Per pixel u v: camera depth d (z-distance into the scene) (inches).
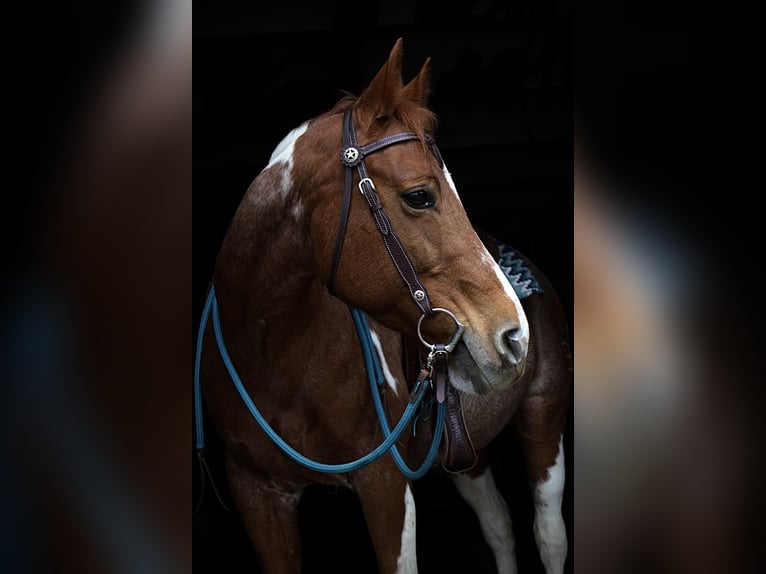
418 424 84.2
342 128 64.3
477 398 90.7
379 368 75.2
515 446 143.7
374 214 62.1
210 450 128.7
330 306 74.0
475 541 138.5
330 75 130.5
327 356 73.4
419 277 62.3
